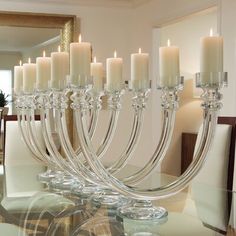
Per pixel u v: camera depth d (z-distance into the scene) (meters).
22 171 2.71
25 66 2.04
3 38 4.38
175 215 1.53
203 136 1.30
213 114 1.27
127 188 1.35
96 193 1.77
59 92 1.62
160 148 1.50
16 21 4.41
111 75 1.72
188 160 5.24
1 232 1.36
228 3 3.47
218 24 3.59
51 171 2.43
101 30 4.79
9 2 4.45
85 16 4.72
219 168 2.02
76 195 1.84
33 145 2.25
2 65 4.36
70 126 4.48
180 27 5.31
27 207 1.69
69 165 1.78
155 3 4.52
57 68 1.61
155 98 4.64
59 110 1.65
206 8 3.76
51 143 1.91
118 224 1.39
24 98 2.15
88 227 1.38
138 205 1.47
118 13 4.86
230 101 3.43
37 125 2.93
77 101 1.42
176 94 1.41
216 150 2.05
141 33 4.79
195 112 5.38
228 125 2.01
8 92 4.32
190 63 5.36
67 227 1.39
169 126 1.45
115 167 1.86
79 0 4.64
